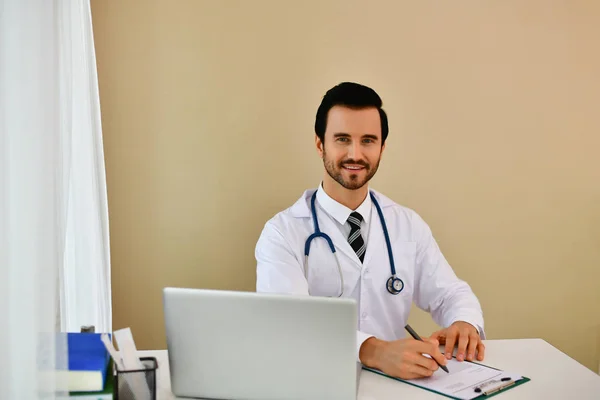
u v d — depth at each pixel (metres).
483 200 2.82
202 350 1.37
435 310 2.19
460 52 2.74
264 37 2.60
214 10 2.55
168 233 2.61
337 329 1.32
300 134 2.66
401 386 1.51
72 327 1.89
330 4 2.63
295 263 2.07
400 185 2.75
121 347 1.38
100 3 2.47
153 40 2.52
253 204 2.66
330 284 2.11
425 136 2.75
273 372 1.36
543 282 2.90
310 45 2.63
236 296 1.34
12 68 1.18
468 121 2.77
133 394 1.34
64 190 1.44
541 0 2.77
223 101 2.60
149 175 2.57
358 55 2.67
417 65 2.71
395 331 2.20
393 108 2.71
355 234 2.12
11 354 1.18
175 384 1.41
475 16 2.73
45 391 1.20
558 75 2.82
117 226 2.57
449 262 2.82
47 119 1.22
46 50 1.22
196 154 2.60
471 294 2.08
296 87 2.63
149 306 2.62
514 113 2.80
